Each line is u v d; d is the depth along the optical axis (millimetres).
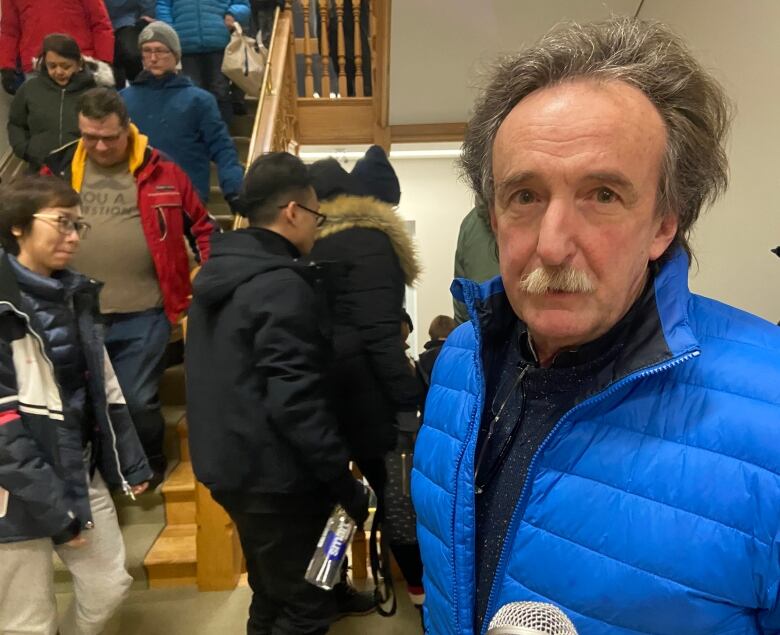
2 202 1364
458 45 3094
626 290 536
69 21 2672
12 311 1272
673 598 489
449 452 708
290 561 1406
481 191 673
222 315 1302
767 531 463
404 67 3336
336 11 4324
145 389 2072
